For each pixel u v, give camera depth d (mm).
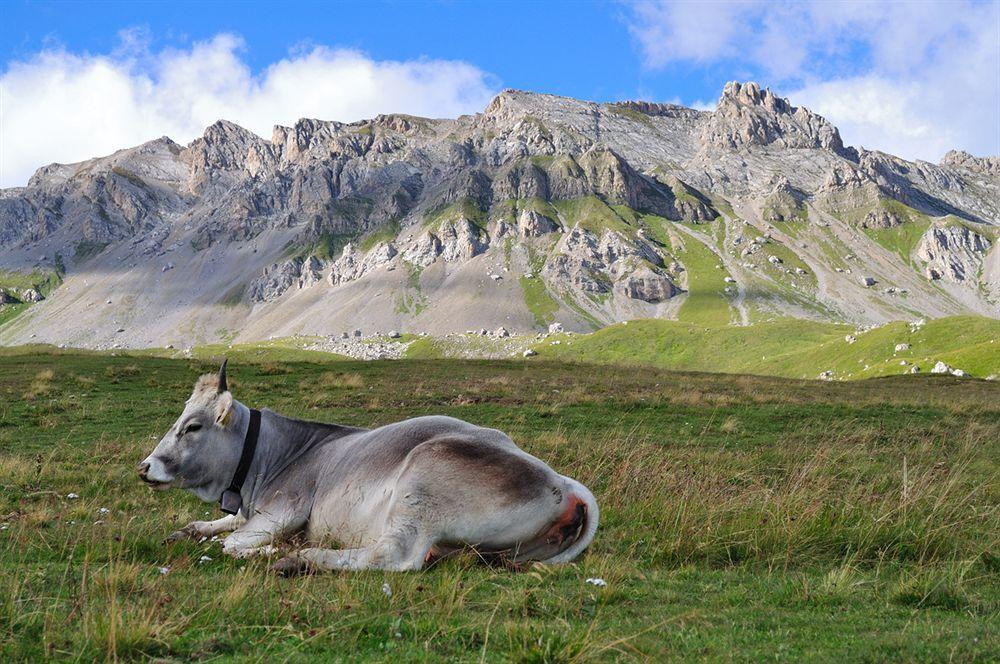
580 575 7164
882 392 34906
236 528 8820
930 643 5328
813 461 14586
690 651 5184
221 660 4785
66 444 17266
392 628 5371
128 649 4828
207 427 8625
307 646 5062
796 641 5434
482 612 5926
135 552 7711
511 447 7914
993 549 8625
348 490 7930
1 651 4707
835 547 8703
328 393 28188
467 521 7238
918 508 9672
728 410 24594
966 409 25781
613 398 26828
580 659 4746
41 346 46781
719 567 8055
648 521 9633
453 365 43625
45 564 7148
